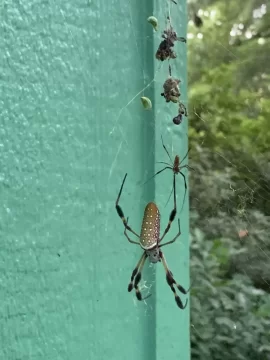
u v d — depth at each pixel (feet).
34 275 0.85
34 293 0.85
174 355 1.06
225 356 1.89
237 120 2.73
